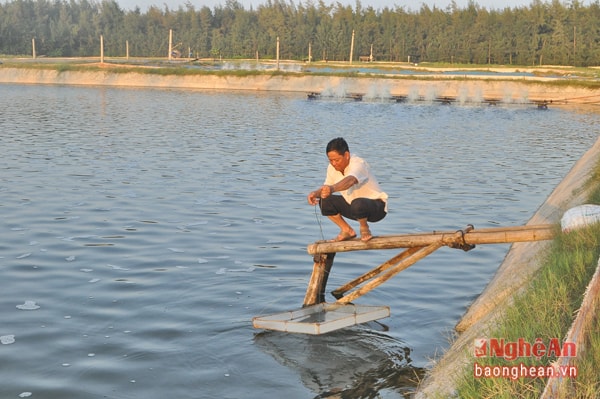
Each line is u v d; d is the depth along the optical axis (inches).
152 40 6752.0
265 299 460.1
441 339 398.0
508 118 2112.5
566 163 1169.4
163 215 713.0
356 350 379.6
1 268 518.0
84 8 7696.9
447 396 271.6
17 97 2731.3
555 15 5315.0
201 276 506.9
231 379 342.6
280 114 2126.0
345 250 420.8
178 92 3248.0
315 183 928.3
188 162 1096.8
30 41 6702.8
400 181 960.9
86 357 365.1
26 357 362.9
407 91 3174.2
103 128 1615.4
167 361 361.4
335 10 6496.1
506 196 859.4
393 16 6107.3
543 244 485.1
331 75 3469.5
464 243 402.9
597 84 3002.0
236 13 6702.8
